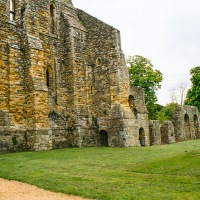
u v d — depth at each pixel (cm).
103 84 2908
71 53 2762
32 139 2248
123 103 2820
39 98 2302
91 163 1619
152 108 5203
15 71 2300
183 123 3928
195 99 5041
